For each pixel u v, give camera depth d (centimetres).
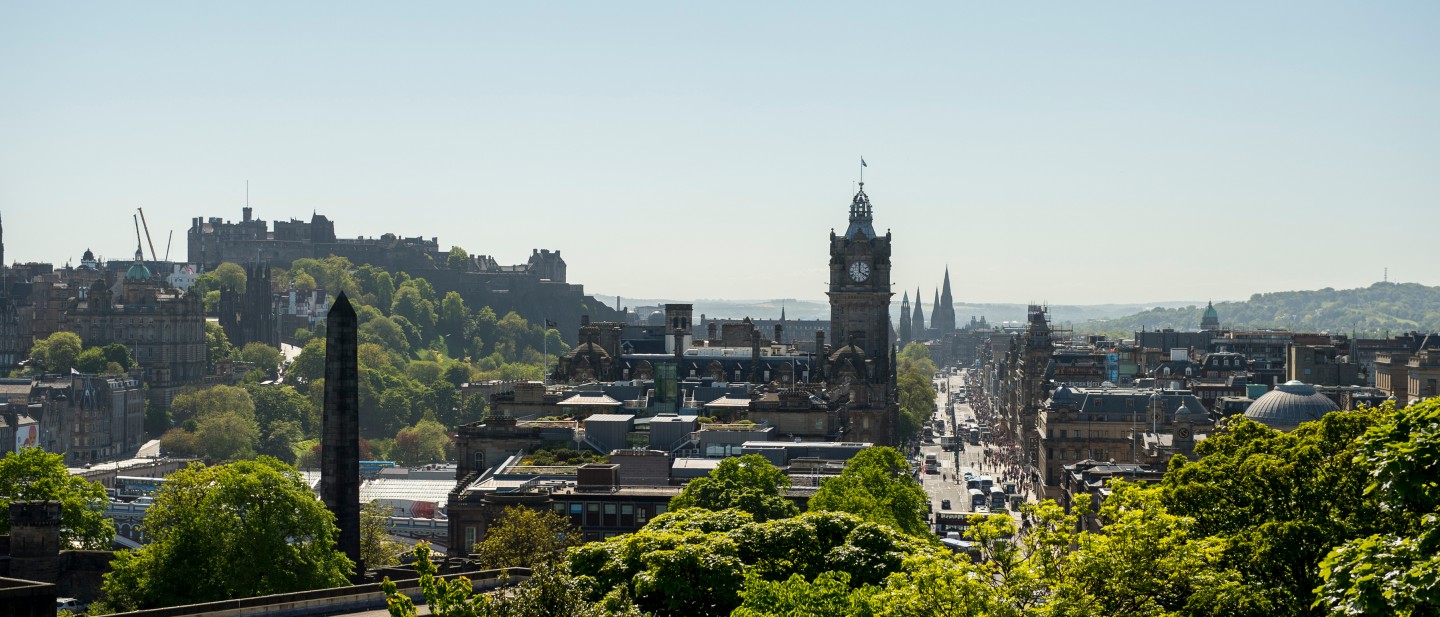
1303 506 14050
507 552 19938
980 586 10944
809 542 14338
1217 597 11294
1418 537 8306
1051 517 11856
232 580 16600
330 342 19412
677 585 13488
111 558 17425
